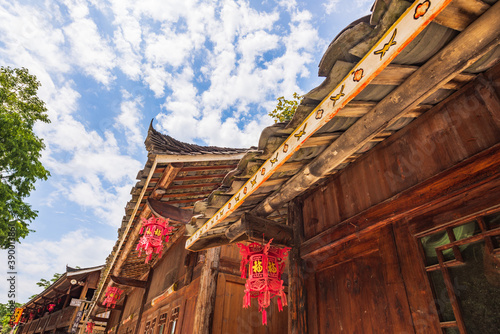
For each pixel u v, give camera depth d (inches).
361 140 75.2
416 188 79.9
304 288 114.1
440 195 73.3
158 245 207.2
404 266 79.4
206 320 182.5
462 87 73.4
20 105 490.9
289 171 101.9
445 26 50.3
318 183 122.6
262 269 115.4
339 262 102.2
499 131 64.5
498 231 61.4
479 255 65.2
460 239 68.5
